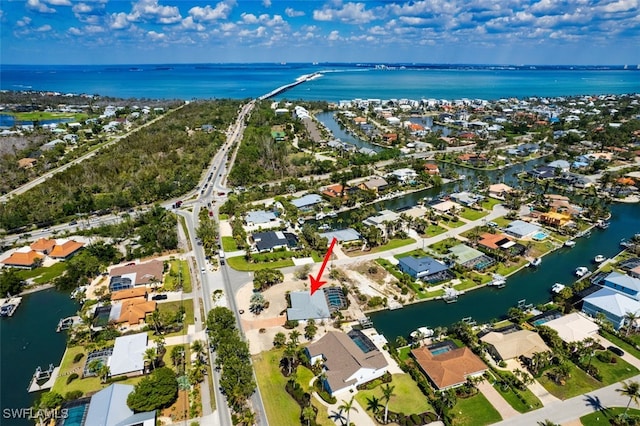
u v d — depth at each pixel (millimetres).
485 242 145875
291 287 121750
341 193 195875
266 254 141500
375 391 83750
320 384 85125
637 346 96625
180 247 148125
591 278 126062
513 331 99562
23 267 134750
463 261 134125
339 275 128125
